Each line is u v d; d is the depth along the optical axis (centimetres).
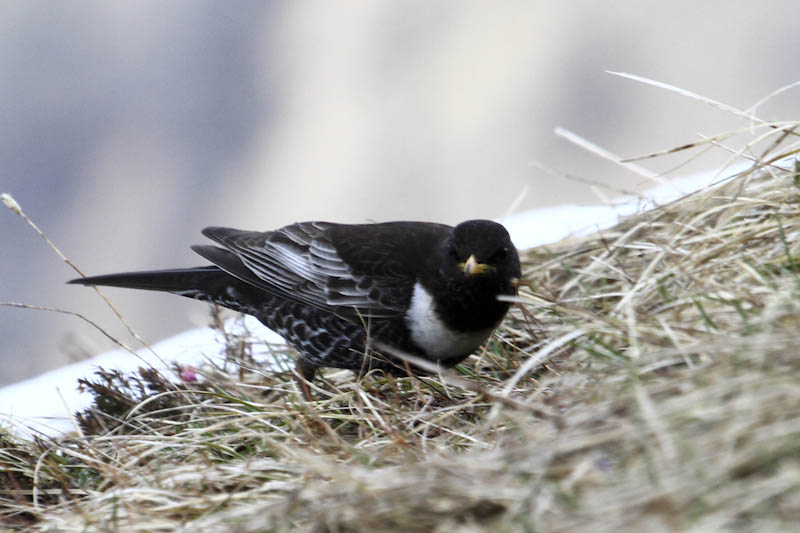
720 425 576
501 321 1019
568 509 565
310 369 1119
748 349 646
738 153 1000
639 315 842
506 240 991
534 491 582
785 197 942
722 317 770
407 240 1062
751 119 978
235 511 686
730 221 985
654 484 550
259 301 1152
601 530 532
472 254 962
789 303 712
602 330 797
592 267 1070
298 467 743
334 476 673
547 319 1043
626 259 1084
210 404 936
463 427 849
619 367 738
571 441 620
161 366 1189
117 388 1027
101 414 1000
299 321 1108
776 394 574
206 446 851
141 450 880
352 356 1082
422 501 606
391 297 1034
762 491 514
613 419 630
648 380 698
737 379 606
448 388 968
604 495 559
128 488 777
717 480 534
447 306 997
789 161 1044
